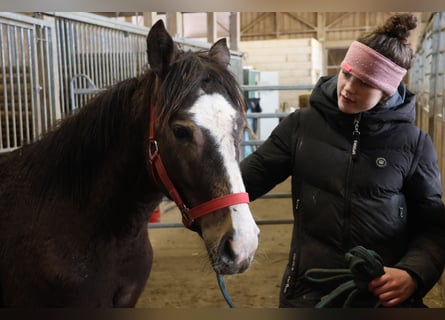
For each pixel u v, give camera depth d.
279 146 1.34
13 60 2.74
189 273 2.86
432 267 1.13
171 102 1.01
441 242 1.18
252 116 3.36
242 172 1.36
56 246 1.16
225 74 1.06
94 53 3.49
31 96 2.58
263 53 10.55
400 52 1.10
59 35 3.09
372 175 1.16
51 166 1.24
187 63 1.04
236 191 0.98
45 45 2.69
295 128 1.32
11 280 1.19
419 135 1.19
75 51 3.28
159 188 1.12
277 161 1.34
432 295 2.47
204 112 0.99
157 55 1.07
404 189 1.22
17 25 2.42
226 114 1.00
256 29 14.27
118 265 1.23
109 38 3.68
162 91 1.04
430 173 1.18
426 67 5.26
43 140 1.29
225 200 0.98
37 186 1.24
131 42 4.02
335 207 1.19
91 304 1.20
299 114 1.33
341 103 1.16
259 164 1.36
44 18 2.89
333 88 1.24
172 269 2.94
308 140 1.26
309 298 1.24
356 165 1.18
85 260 1.17
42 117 2.76
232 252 0.94
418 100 7.00
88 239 1.18
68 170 1.21
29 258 1.17
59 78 3.10
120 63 3.86
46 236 1.17
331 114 1.21
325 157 1.22
